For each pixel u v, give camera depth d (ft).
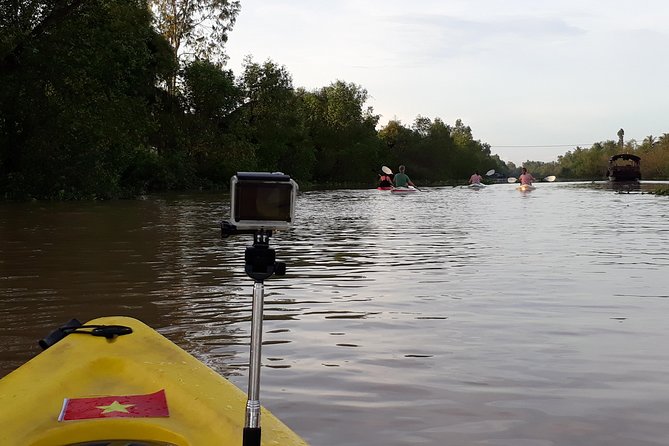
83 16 77.71
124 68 88.94
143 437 7.10
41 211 58.75
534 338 15.31
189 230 40.96
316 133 209.77
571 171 341.21
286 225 5.80
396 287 21.79
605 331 15.93
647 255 29.58
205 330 15.92
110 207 65.92
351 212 61.36
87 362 8.56
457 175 301.84
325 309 18.38
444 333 15.79
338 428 10.11
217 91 137.18
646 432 10.00
